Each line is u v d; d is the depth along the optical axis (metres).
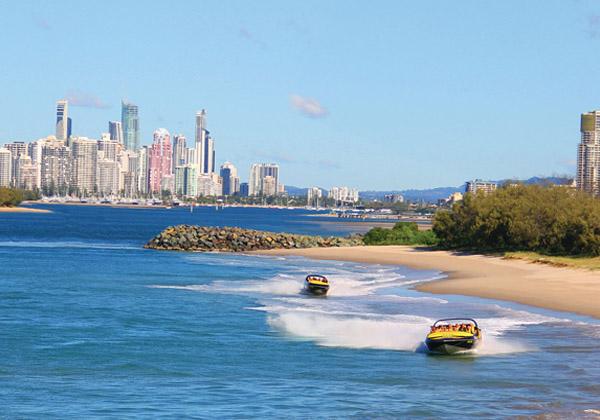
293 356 47.00
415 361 45.69
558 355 47.00
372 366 44.38
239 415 34.44
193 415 34.47
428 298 74.94
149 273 102.81
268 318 61.50
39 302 69.88
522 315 62.97
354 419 33.69
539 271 103.00
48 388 38.97
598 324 58.59
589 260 113.75
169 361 45.47
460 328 48.81
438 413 34.41
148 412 34.88
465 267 113.12
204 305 69.31
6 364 44.03
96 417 34.03
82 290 80.25
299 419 33.78
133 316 62.31
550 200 137.75
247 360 45.91
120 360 45.59
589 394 37.72
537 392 38.09
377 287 85.88
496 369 43.41
